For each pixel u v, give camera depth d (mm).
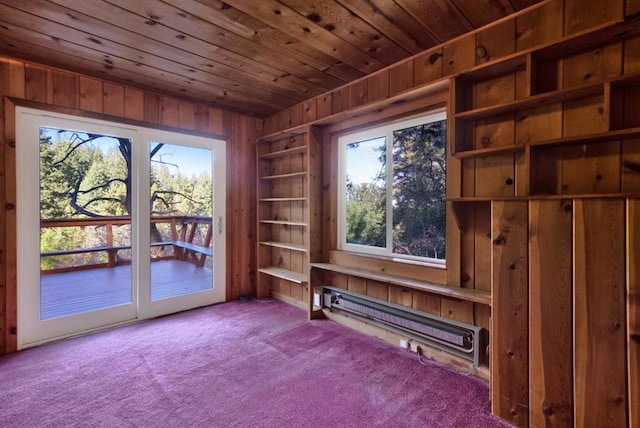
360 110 2664
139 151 3098
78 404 1783
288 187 3734
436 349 2287
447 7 1805
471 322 2125
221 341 2633
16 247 2467
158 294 3256
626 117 1512
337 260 3078
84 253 2828
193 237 3516
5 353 2402
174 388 1945
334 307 3004
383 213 2768
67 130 2715
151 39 2162
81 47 2279
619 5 1544
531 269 1565
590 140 1534
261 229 3910
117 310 2988
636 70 1455
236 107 3703
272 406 1772
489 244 2033
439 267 2260
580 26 1658
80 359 2314
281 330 2871
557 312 1489
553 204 1504
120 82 2932
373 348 2502
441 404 1787
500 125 1951
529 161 1684
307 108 3451
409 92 2234
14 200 2451
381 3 1764
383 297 2689
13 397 1843
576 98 1653
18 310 2475
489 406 1766
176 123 3332
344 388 1948
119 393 1892
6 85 2400
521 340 1596
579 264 1432
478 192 2055
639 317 1293
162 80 2898
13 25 1980
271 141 3938
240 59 2469
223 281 3740
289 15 1880
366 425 1619
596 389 1389
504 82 1936
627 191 1522
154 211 3227
